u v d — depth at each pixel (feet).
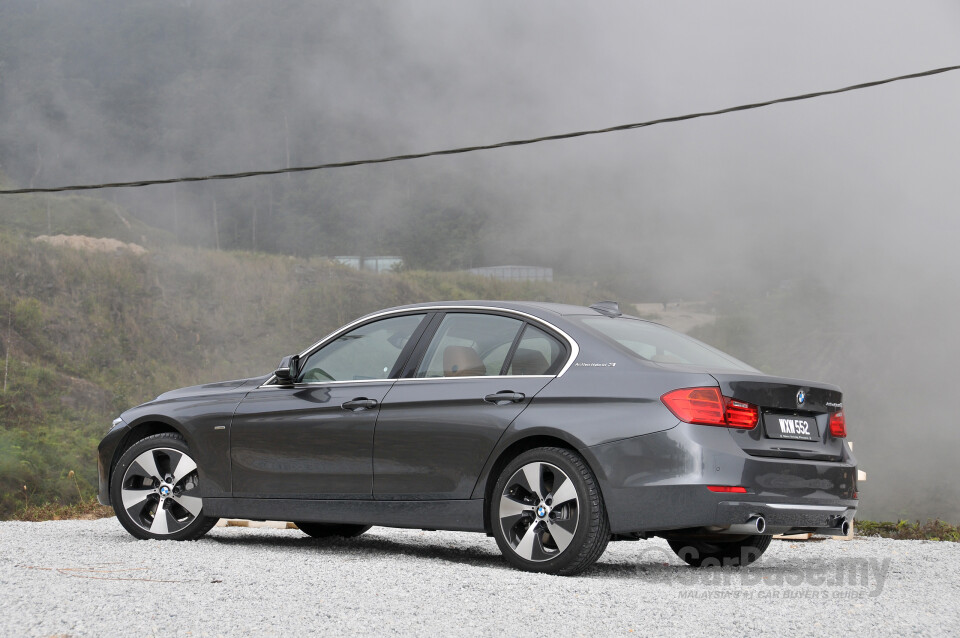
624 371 19.19
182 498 24.13
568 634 13.50
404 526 20.97
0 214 324.39
